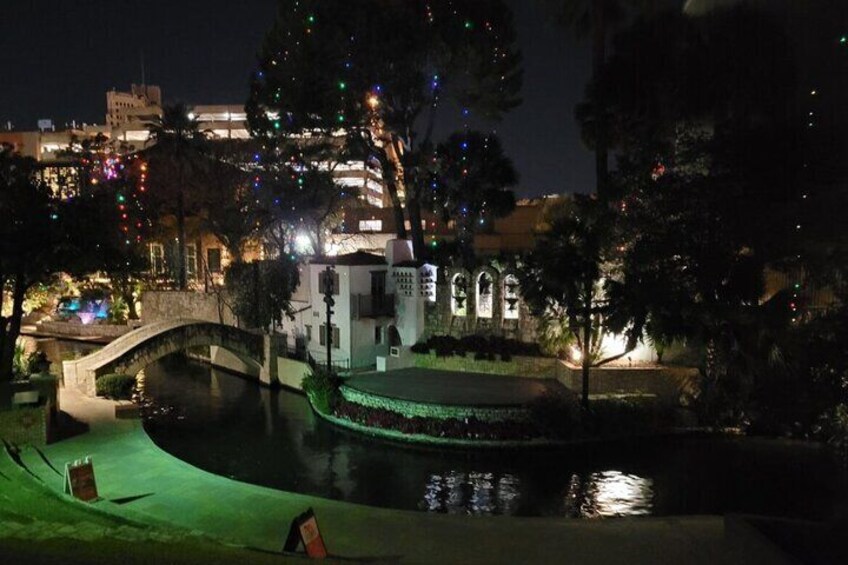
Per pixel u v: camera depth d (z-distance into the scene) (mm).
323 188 39781
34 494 12664
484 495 17969
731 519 9820
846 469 10898
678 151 18781
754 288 14984
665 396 23844
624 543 12297
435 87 33688
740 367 15836
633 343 21453
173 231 49219
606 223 21656
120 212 44312
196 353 40719
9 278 24844
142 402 29531
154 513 13977
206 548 8953
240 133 94562
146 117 98188
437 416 22703
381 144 43281
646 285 18438
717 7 13109
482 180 34188
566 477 19344
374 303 32656
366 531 12883
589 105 19734
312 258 36312
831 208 10727
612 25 22922
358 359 32406
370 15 30875
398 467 20500
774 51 11375
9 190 22750
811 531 9578
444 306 31531
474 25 31406
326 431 24625
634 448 21781
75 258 23812
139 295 47938
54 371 30172
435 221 54000
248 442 23297
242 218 42562
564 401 22719
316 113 33719
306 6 32969
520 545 12156
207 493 15359
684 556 11641
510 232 50031
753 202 14055
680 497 17484
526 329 29078
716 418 20969
